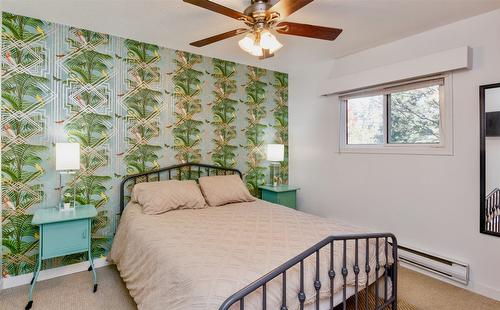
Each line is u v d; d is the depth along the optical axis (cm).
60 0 211
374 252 179
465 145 239
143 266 182
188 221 228
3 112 232
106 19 243
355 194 333
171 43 300
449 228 250
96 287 231
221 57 348
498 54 220
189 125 331
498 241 221
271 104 407
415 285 242
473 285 233
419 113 280
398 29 259
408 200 280
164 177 316
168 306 138
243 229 207
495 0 207
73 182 262
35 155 245
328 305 154
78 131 264
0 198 230
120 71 285
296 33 194
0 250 230
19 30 237
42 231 213
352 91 331
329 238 143
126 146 290
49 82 250
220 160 358
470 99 236
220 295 119
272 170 410
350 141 348
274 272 120
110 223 282
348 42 291
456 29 243
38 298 218
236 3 208
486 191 226
